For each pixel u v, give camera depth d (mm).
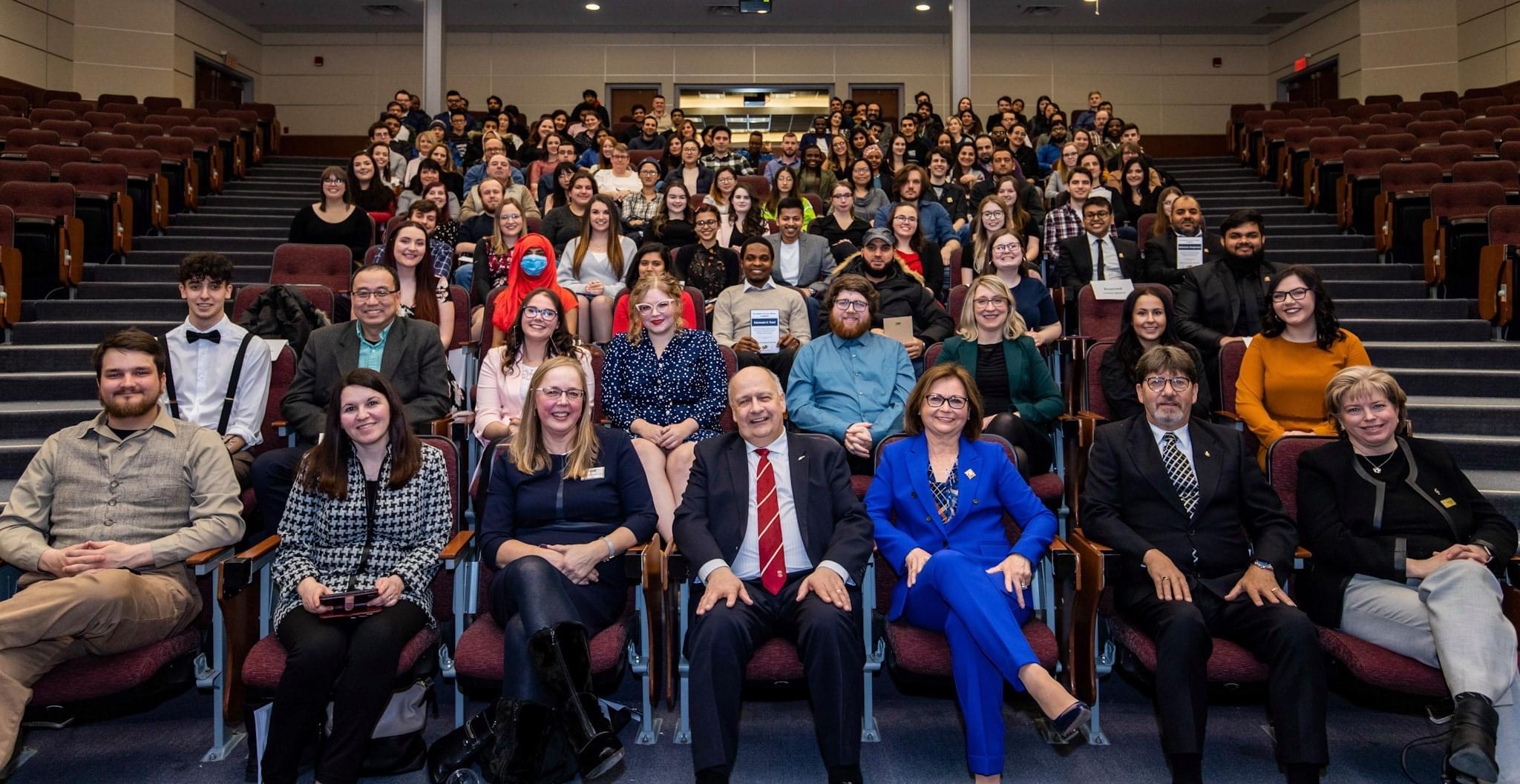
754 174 8609
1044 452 3320
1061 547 2451
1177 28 12875
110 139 7590
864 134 9055
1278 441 2795
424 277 4004
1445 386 4305
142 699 2354
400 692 2385
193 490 2625
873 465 3004
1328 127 9062
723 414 3359
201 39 11727
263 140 10523
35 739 2568
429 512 2572
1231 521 2598
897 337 3920
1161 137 13086
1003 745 2250
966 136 9352
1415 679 2248
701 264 4953
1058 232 5762
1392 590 2389
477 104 12922
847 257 5418
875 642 2742
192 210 7773
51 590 2195
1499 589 2289
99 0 10891
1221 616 2406
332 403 2514
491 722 2264
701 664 2195
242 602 2504
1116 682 2984
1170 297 4043
